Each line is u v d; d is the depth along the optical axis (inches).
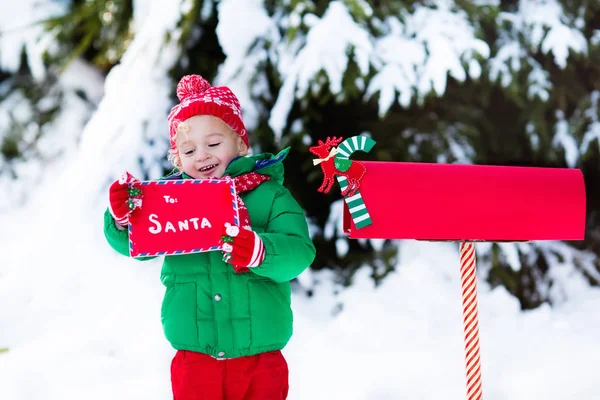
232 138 102.4
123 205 91.1
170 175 103.6
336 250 216.4
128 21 230.1
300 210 101.3
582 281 211.3
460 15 203.2
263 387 96.5
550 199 96.7
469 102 216.1
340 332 177.6
